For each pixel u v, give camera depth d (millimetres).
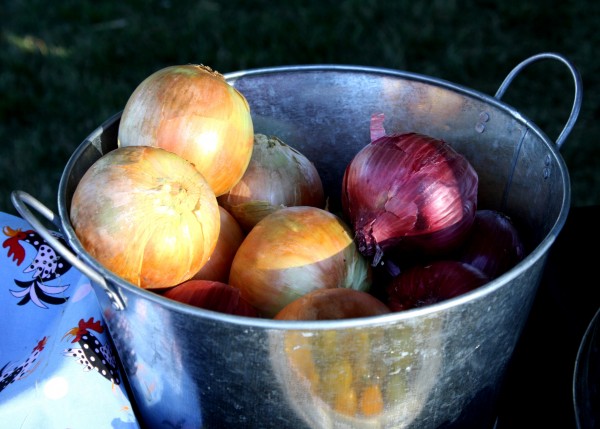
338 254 924
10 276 1070
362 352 700
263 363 716
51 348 935
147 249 849
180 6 3312
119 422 896
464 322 719
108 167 871
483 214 1087
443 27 3109
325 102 1218
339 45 2994
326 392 742
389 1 3270
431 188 956
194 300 887
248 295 918
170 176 884
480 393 850
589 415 751
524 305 812
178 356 763
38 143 2521
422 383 761
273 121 1237
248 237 944
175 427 908
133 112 982
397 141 997
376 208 972
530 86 2770
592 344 797
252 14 3225
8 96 2729
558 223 804
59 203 854
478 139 1131
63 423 865
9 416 857
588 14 3164
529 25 3109
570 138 2504
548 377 1001
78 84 2809
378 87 1181
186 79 978
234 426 814
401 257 1038
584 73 2830
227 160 1001
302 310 806
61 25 3199
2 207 2225
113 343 983
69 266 1083
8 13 3293
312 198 1146
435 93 1139
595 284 1063
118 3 3350
